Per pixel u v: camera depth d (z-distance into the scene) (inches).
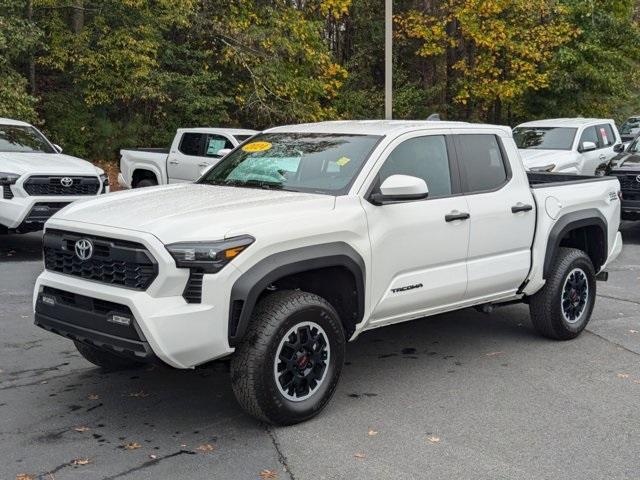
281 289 200.2
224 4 840.9
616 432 190.1
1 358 243.6
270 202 194.4
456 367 241.6
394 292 211.0
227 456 172.6
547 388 222.7
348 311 203.0
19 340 263.4
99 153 817.5
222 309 172.6
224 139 564.1
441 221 220.8
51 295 192.4
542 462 172.1
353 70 1003.9
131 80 768.9
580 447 180.7
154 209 189.3
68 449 175.5
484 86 936.3
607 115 1074.1
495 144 250.4
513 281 248.4
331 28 1023.0
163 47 826.8
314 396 191.9
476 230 231.9
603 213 282.8
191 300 172.7
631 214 507.5
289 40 849.5
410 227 212.5
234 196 203.8
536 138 625.6
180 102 820.0
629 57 1036.5
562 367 242.8
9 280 357.1
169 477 161.9
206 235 173.2
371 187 207.9
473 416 199.6
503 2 882.8
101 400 207.8
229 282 173.0
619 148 636.7
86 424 190.9
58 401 206.7
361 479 162.2
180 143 589.0
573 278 272.5
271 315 180.7
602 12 977.5
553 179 311.0
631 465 171.3
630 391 221.0
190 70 860.0
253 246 176.4
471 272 232.4
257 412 182.2
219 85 855.1
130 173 625.3
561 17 951.6
